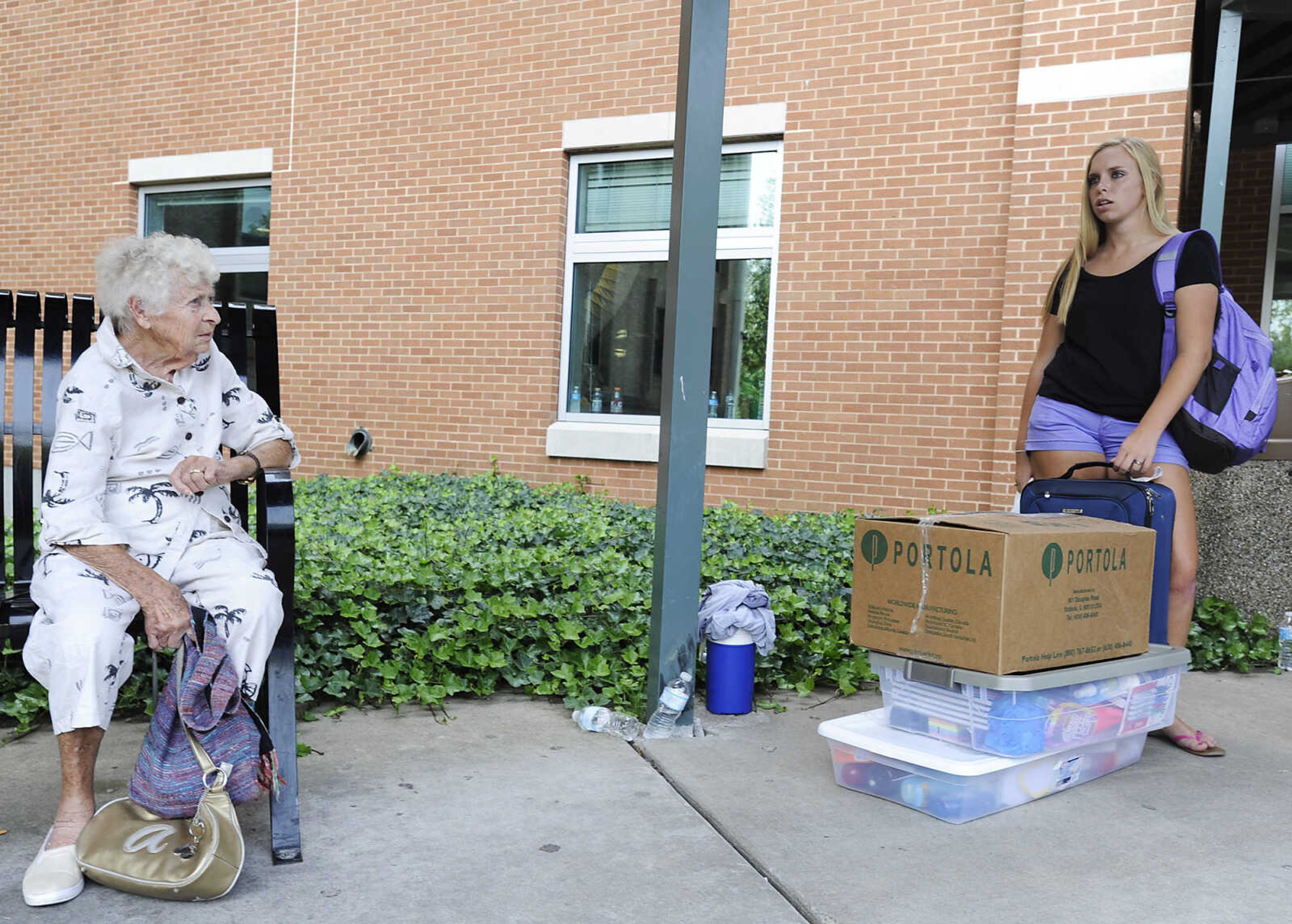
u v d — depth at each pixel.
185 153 9.26
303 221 8.78
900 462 6.84
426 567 4.30
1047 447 3.42
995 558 2.57
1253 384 3.14
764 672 3.93
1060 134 6.20
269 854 2.36
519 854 2.40
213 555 2.41
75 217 9.77
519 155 7.98
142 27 9.38
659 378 7.77
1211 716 3.65
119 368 2.38
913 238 6.79
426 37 8.26
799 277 7.11
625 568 4.66
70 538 2.22
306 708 3.54
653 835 2.52
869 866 2.36
